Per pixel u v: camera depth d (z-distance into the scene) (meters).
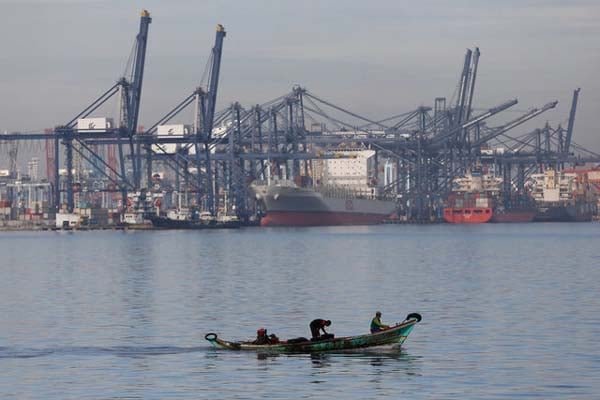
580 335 193.75
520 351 175.75
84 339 195.12
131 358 173.00
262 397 141.50
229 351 178.62
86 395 143.38
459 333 198.62
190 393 144.25
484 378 152.50
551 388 145.00
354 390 145.38
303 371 159.50
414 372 157.75
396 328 177.12
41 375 158.25
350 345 176.38
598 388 144.62
